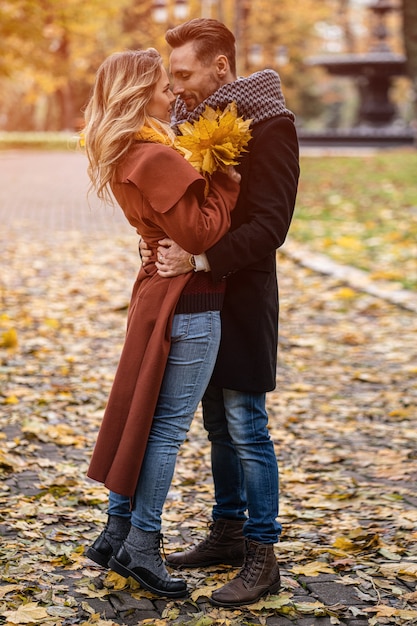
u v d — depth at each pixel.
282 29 49.09
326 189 19.08
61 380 6.66
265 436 3.49
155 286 3.35
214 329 3.35
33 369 6.88
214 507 3.79
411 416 5.96
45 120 67.56
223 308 3.40
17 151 35.16
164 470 3.39
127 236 13.86
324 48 63.16
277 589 3.48
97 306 9.24
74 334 8.10
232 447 3.69
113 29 48.03
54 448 5.25
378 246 12.62
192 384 3.37
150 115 3.33
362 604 3.42
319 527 4.21
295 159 3.36
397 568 3.68
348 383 6.78
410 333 8.23
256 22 47.47
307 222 15.00
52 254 12.19
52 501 4.42
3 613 3.26
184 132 3.27
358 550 3.91
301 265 11.53
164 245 3.29
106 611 3.35
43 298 9.55
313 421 5.88
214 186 3.29
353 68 35.00
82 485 4.67
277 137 3.31
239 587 3.41
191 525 4.19
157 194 3.17
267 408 6.12
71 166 27.33
